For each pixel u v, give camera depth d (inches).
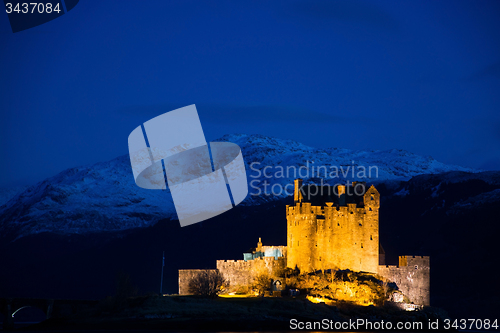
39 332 6235.2
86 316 7140.8
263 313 6815.9
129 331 6146.7
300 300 7253.9
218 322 6392.7
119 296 7480.3
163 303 7219.5
